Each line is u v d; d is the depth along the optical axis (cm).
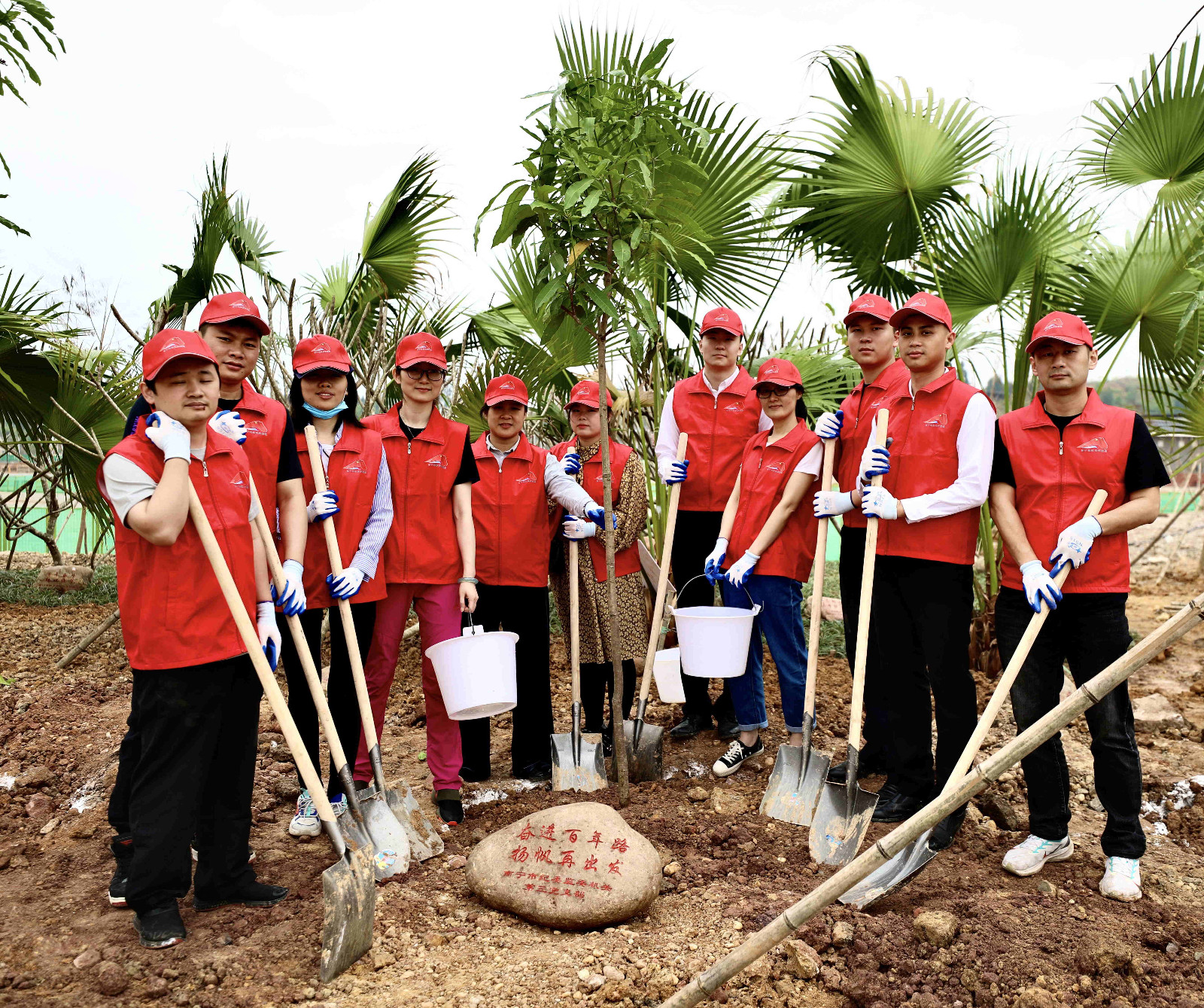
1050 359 292
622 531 413
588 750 388
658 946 261
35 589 722
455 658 318
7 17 415
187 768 254
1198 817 354
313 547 333
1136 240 491
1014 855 303
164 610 244
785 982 246
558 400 665
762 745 420
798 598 390
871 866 216
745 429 426
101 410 567
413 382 349
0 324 497
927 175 499
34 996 235
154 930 255
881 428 322
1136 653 213
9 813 362
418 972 250
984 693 500
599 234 348
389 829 310
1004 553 311
